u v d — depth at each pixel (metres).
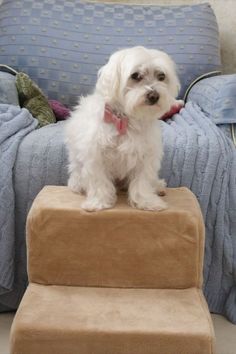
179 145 1.44
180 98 2.22
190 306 1.06
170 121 1.80
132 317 1.00
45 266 1.17
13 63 2.20
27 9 2.24
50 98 2.21
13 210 1.40
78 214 1.14
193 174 1.42
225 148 1.45
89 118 1.24
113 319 0.99
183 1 2.47
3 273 1.39
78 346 0.95
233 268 1.44
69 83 2.20
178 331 0.95
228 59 2.47
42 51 2.19
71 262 1.16
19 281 1.47
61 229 1.15
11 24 2.23
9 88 1.79
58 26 2.23
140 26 2.27
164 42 2.23
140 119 1.21
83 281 1.17
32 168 1.41
